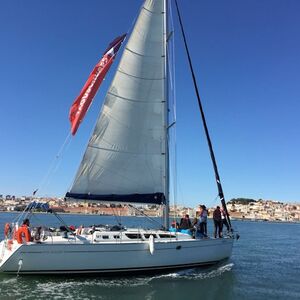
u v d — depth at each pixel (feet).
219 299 49.52
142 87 65.41
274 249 116.37
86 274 54.29
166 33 67.05
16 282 51.67
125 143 63.93
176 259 59.00
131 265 55.57
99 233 55.52
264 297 51.52
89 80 64.08
